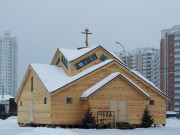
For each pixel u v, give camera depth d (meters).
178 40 142.25
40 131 26.20
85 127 33.69
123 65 37.25
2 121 50.16
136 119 35.81
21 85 42.66
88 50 39.47
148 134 27.30
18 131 29.39
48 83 35.69
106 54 40.31
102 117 34.44
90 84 35.66
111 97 35.00
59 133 25.05
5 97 99.94
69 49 41.84
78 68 38.53
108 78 35.34
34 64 40.41
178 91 140.25
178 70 141.12
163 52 148.12
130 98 35.72
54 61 43.12
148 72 183.50
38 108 37.22
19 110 43.69
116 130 31.53
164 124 38.72
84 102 34.78
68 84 34.41
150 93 38.50
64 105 34.34
